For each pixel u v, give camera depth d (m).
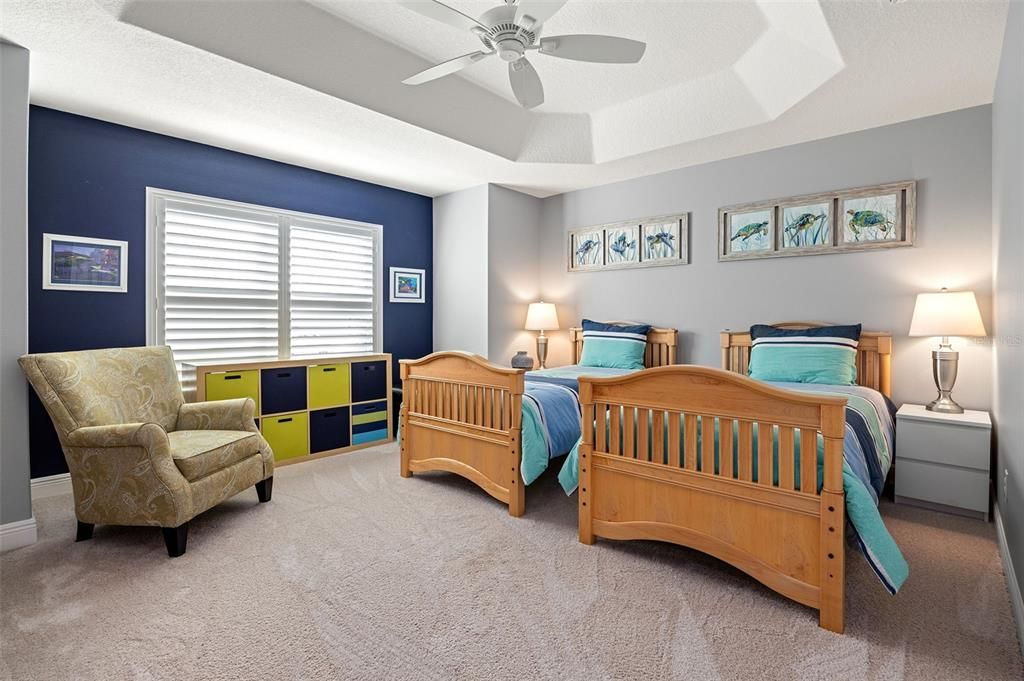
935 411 2.91
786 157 3.73
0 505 2.29
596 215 4.82
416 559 2.20
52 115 3.02
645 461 2.13
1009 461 2.14
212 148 3.67
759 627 1.71
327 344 4.38
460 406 2.99
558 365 5.12
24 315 2.34
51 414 2.32
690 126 3.53
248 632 1.68
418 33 2.72
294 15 2.45
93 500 2.32
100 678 1.47
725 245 4.02
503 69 3.14
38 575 2.06
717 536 1.95
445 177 4.50
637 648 1.60
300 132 3.40
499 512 2.74
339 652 1.58
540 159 4.05
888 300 3.34
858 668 1.51
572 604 1.85
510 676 1.48
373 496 2.99
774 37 2.75
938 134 3.15
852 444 1.99
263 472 2.86
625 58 2.21
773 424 1.80
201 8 2.23
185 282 3.57
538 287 5.22
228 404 2.92
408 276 4.99
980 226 3.02
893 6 2.04
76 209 3.11
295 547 2.32
